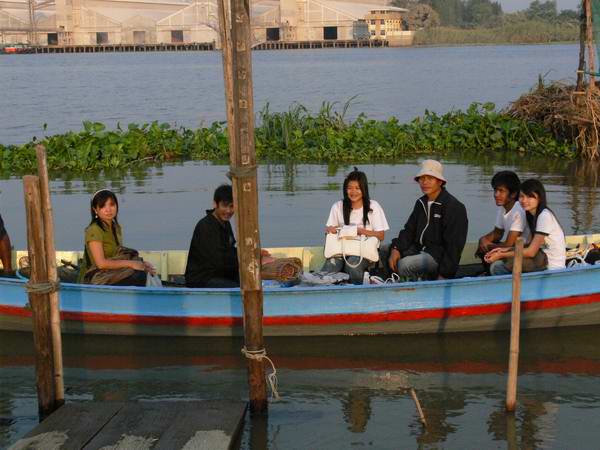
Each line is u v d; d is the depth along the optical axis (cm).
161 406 949
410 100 4831
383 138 2809
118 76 8419
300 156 2770
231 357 1127
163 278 1320
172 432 884
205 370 1085
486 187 2188
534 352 1117
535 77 6788
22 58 15688
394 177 2361
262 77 7606
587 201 1984
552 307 1160
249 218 894
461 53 13550
